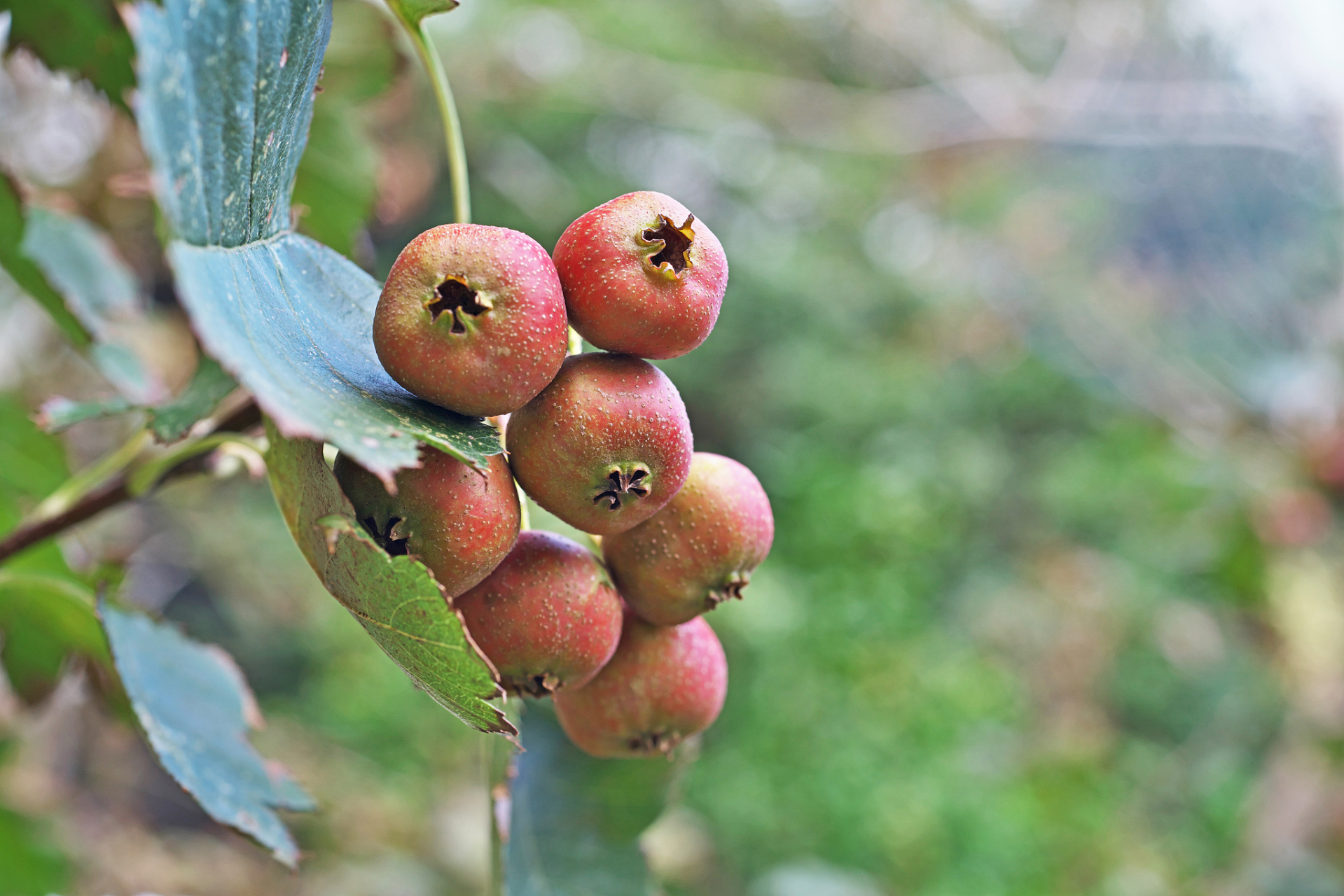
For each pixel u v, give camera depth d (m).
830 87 1.47
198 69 0.18
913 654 1.12
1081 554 1.30
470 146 1.37
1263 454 1.00
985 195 1.63
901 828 0.94
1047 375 1.53
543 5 1.38
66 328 0.31
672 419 0.21
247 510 1.11
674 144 1.65
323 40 0.20
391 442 0.18
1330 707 0.85
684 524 0.22
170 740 0.24
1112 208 1.61
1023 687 1.17
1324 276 1.29
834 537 1.25
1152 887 0.91
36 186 0.40
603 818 0.26
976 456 1.43
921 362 1.57
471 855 0.85
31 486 0.31
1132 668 1.18
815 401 1.48
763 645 1.09
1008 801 0.98
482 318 0.20
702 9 1.70
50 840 0.35
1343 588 0.88
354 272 0.22
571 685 0.22
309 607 1.11
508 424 0.21
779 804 0.99
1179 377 1.30
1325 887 0.80
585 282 0.21
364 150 0.31
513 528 0.20
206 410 0.23
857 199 1.68
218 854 0.85
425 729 1.04
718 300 0.21
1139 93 1.37
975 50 1.47
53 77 0.27
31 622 0.30
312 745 1.00
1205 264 1.49
